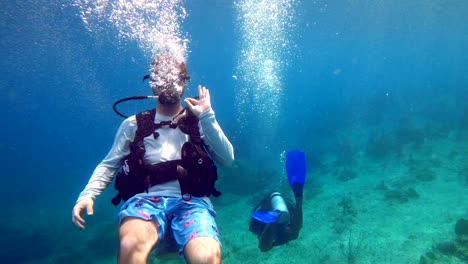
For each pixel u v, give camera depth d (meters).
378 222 9.45
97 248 12.64
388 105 26.36
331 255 8.23
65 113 157.88
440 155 13.98
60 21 24.78
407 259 7.45
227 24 44.00
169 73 2.32
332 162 16.41
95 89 116.62
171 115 2.40
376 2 35.44
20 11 21.86
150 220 2.00
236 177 14.92
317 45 81.12
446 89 31.09
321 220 10.38
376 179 12.95
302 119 30.58
